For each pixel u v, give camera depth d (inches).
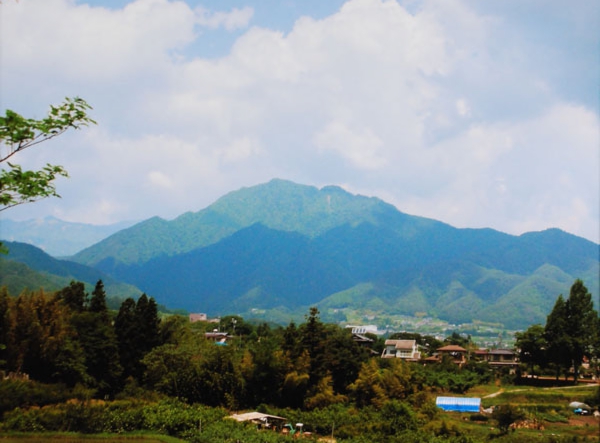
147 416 1668.3
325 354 2687.0
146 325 2699.3
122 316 2719.0
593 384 3688.5
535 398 3110.2
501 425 2289.6
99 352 2390.5
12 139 484.7
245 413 2233.0
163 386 2313.0
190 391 2305.6
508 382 3865.7
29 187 495.5
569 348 3624.5
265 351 2544.3
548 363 3774.6
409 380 2778.1
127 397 2203.5
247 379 2485.2
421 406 2469.2
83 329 2434.8
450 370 3880.4
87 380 2236.7
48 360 2164.1
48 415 1561.3
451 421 2377.0
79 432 1550.2
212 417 1814.7
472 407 2743.6
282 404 2508.6
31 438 1445.6
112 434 1568.7
